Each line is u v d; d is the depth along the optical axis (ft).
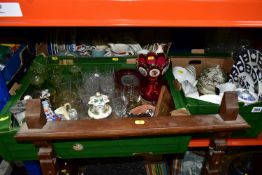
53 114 2.63
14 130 2.35
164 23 2.03
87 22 1.99
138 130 2.05
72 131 2.01
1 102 2.81
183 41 4.20
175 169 3.89
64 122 2.11
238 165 4.20
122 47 3.71
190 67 3.62
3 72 2.88
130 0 1.93
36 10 1.92
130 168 4.08
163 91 2.93
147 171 4.07
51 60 3.46
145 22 2.02
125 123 2.11
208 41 4.21
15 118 2.52
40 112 1.97
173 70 3.39
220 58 3.72
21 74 3.29
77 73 3.47
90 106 2.84
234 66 3.42
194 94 2.95
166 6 1.97
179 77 3.32
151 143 2.45
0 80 2.70
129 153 2.57
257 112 2.89
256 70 3.16
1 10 1.89
